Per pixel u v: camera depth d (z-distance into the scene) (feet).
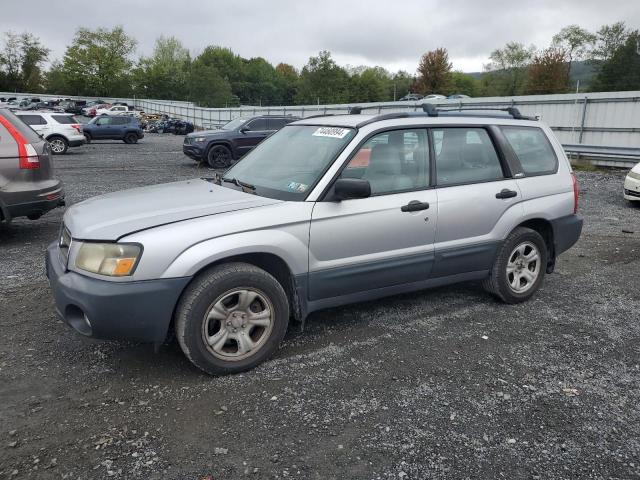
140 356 12.44
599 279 19.19
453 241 14.52
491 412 10.41
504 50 217.97
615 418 10.28
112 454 8.96
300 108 106.52
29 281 17.94
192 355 11.08
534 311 15.83
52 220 28.12
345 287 13.03
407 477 8.53
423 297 16.79
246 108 124.16
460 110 16.10
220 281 11.07
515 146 16.03
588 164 55.52
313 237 12.20
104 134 92.02
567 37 188.03
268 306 11.85
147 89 295.07
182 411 10.23
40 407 10.32
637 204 35.06
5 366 11.95
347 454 9.06
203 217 11.34
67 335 13.61
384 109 83.61
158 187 14.47
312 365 12.16
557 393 11.17
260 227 11.53
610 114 57.88
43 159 22.44
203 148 54.03
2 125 21.22
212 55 347.56
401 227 13.42
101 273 10.53
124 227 10.89
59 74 287.07
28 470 8.53
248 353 11.80
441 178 14.35
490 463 8.91
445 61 214.90
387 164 13.51
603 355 12.98
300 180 12.81
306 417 10.11
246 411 10.27
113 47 285.02
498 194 15.14
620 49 173.47
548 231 16.80
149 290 10.48
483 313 15.56
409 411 10.37
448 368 12.15
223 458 8.90
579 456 9.12
